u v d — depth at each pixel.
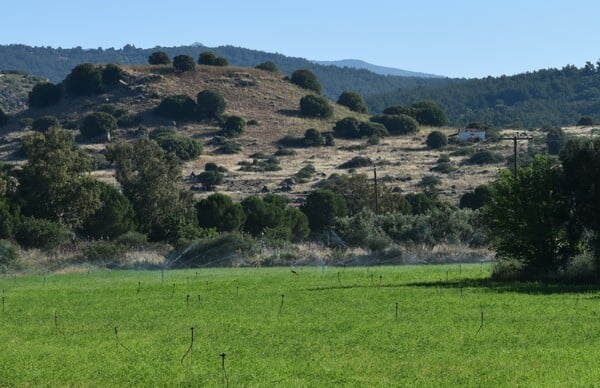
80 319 40.91
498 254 57.47
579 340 32.12
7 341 34.62
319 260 79.31
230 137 198.38
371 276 60.25
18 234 83.88
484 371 26.92
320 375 26.77
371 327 35.78
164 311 43.00
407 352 30.30
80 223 95.25
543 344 31.44
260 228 100.19
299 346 31.81
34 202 93.94
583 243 56.09
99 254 78.06
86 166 98.62
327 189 114.69
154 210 103.56
